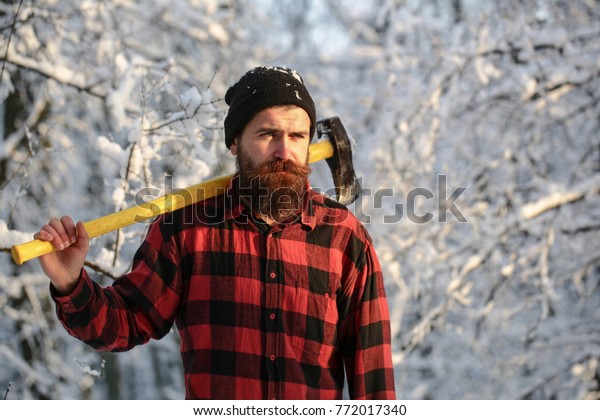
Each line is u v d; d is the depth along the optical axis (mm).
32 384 10484
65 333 10859
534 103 9930
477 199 9961
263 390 3244
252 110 3367
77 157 10680
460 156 10062
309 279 3389
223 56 10266
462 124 9906
